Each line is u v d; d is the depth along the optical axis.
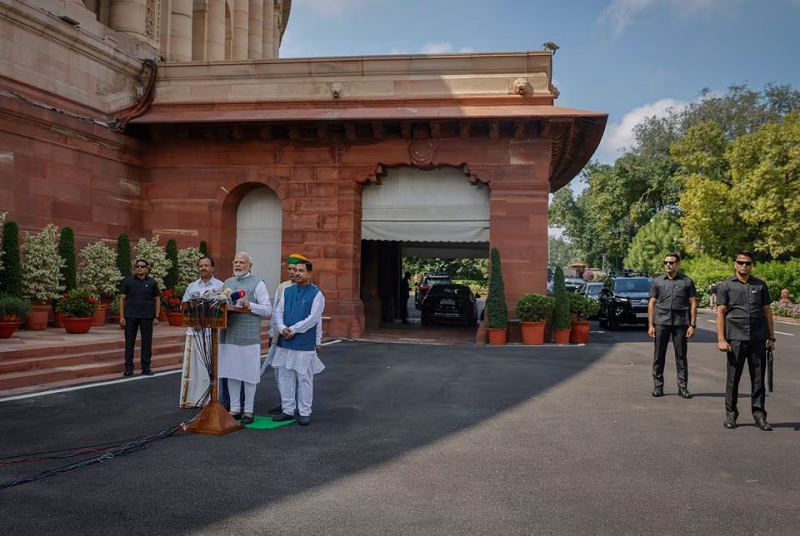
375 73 17.16
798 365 12.41
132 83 17.80
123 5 18.56
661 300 8.93
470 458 5.73
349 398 8.59
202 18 25.36
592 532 4.07
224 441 6.26
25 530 3.97
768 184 33.31
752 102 48.91
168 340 12.45
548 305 15.62
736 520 4.29
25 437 6.23
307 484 4.96
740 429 6.92
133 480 5.00
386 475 5.21
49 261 13.22
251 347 7.07
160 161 17.86
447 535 4.00
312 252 17.30
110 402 8.02
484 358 12.95
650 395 8.95
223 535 3.96
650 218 51.12
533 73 16.64
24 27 14.05
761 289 7.04
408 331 19.52
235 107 17.41
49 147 14.48
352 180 17.22
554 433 6.69
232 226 18.22
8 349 9.49
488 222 17.19
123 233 15.37
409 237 17.59
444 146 16.84
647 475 5.27
